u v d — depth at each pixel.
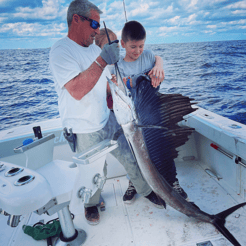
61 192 1.04
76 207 1.13
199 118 1.86
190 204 1.36
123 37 1.68
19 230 1.61
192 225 1.47
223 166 1.82
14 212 0.87
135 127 1.10
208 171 1.98
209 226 1.45
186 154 2.21
